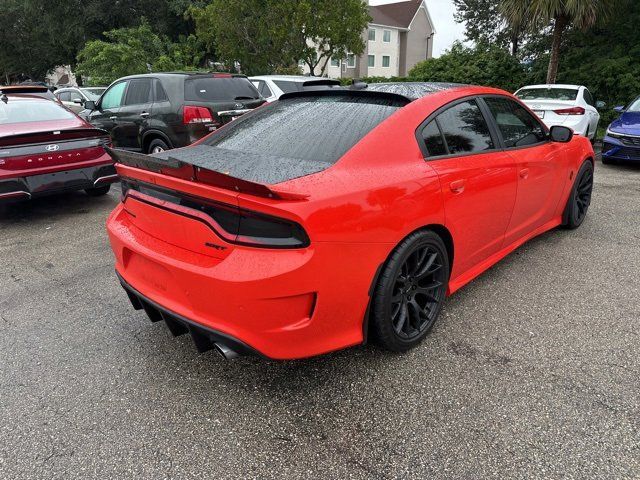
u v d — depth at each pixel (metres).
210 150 2.71
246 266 1.92
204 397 2.30
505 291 3.35
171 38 30.81
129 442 2.02
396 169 2.36
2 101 5.94
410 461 1.89
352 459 1.91
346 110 2.71
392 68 46.00
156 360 2.63
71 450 1.98
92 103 8.05
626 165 8.53
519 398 2.22
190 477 1.84
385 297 2.34
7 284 3.71
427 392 2.29
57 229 5.15
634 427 2.02
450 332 2.82
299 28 17.62
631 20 12.90
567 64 14.16
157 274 2.30
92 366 2.58
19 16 32.56
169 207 2.19
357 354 2.62
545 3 11.19
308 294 2.01
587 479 1.77
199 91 6.62
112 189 7.24
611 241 4.33
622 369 2.43
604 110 12.95
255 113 3.16
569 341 2.70
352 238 2.07
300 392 2.32
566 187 4.16
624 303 3.14
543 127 3.81
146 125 6.93
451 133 2.78
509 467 1.84
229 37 18.84
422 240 2.46
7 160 4.93
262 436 2.04
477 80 16.00
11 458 1.94
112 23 29.14
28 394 2.35
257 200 1.88
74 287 3.63
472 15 28.38
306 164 2.28
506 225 3.32
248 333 2.01
